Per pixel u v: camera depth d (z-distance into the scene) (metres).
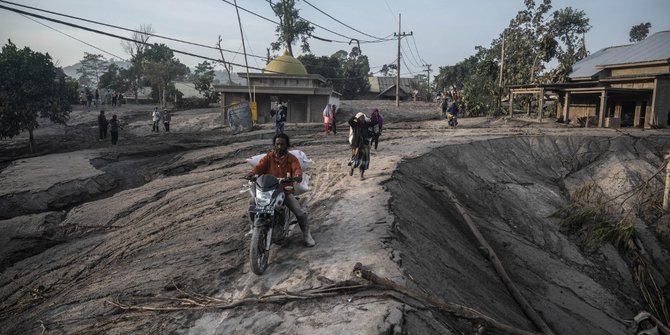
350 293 5.00
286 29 58.06
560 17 42.06
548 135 22.97
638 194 18.19
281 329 4.50
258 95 35.62
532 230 15.36
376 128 16.17
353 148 11.62
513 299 8.36
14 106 25.72
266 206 5.80
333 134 25.81
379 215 7.99
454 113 30.11
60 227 11.59
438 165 16.56
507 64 43.84
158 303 5.62
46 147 28.09
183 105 50.47
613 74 30.41
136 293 6.05
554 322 9.55
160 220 10.76
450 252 8.49
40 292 7.76
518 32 44.19
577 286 12.25
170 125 37.66
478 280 7.90
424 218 9.74
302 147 20.70
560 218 16.55
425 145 19.20
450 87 68.69
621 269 14.13
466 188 16.34
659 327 10.73
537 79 37.88
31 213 12.96
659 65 27.59
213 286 5.89
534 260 12.89
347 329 4.23
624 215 17.09
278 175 6.55
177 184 14.71
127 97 65.31
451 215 12.25
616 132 24.09
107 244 9.82
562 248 14.77
